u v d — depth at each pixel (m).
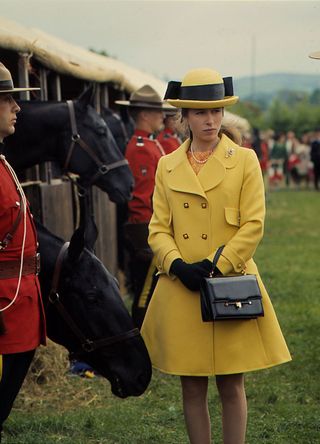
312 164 32.59
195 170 4.23
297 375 6.48
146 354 4.45
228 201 4.14
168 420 5.44
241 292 3.98
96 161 6.40
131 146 7.20
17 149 6.16
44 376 6.18
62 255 4.41
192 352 4.13
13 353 4.02
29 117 6.15
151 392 6.09
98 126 6.40
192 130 4.19
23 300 4.05
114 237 9.83
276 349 4.15
